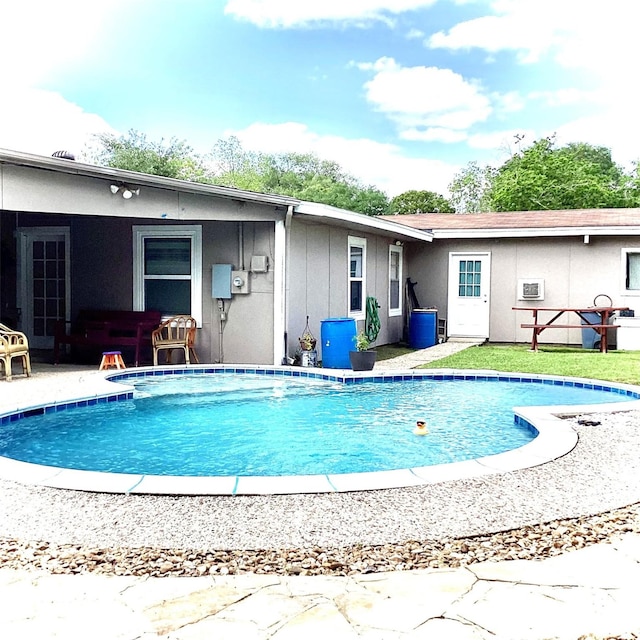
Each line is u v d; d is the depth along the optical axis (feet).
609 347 45.73
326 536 10.89
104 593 9.11
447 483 13.50
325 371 30.78
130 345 33.06
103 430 21.71
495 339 49.75
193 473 16.84
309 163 143.23
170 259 34.96
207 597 9.02
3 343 27.30
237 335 33.76
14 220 38.65
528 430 20.83
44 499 12.48
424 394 28.09
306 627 8.29
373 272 45.34
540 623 8.38
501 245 49.14
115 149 131.85
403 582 9.46
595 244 46.50
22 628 8.23
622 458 15.51
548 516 11.84
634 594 9.14
